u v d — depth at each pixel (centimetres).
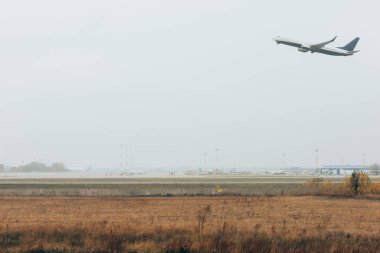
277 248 5619
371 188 15038
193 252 5581
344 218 8912
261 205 11212
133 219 8369
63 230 6606
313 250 5622
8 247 5762
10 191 14950
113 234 6278
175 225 7181
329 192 14800
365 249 5634
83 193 14488
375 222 8388
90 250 5650
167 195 13975
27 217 8650
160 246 5803
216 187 17125
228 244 5781
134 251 5619
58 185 18038
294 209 10394
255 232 6519
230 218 8738
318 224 7638
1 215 8962
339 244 5834
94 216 8875
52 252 5559
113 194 14288
